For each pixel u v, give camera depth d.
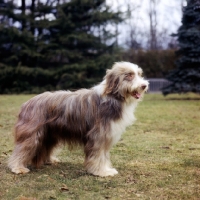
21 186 1.79
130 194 1.69
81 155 2.51
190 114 4.91
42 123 2.00
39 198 1.63
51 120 2.01
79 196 1.66
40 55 9.77
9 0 10.18
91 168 2.00
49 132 2.05
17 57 9.88
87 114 1.97
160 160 2.40
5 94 9.77
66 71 9.85
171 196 1.67
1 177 1.94
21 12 10.21
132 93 1.96
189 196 1.67
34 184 1.83
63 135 2.05
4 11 9.98
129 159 2.42
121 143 2.94
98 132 1.93
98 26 10.31
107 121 1.93
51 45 9.88
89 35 10.03
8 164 2.09
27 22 10.25
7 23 9.78
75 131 2.01
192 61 7.16
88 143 1.98
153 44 17.77
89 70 10.09
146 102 6.71
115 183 1.86
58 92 2.11
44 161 2.24
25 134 1.99
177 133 3.47
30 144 1.98
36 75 9.77
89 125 1.97
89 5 10.05
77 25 10.13
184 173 2.07
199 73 7.24
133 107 2.04
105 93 1.94
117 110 1.94
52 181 1.88
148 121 4.23
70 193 1.70
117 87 1.95
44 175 1.99
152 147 2.81
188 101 6.98
